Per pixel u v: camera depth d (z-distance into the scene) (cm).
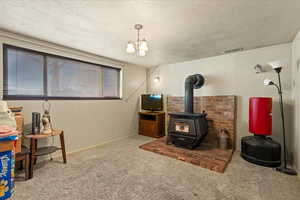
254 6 152
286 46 257
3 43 211
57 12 165
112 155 276
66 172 211
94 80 337
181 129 305
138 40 216
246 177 200
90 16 173
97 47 281
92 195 163
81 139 304
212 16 172
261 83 282
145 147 311
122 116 395
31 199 155
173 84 411
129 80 416
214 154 270
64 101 278
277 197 160
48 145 257
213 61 340
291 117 249
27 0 144
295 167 219
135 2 146
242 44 264
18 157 184
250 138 259
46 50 253
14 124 171
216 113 331
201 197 160
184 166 233
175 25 194
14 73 225
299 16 170
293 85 240
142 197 160
